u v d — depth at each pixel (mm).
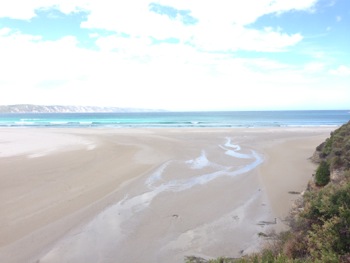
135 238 8477
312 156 19219
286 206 10750
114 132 35812
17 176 14461
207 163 17938
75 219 9680
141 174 15023
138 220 9656
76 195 11867
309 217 6387
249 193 12320
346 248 4840
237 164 17734
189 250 7812
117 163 17438
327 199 6273
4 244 8078
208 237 8516
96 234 8711
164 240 8367
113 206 10805
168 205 10945
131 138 29391
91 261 7340
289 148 23688
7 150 21984
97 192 12258
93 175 14734
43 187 12805
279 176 14844
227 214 10148
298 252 5828
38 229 8953
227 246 7980
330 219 5418
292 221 8250
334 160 10820
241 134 33656
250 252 7496
